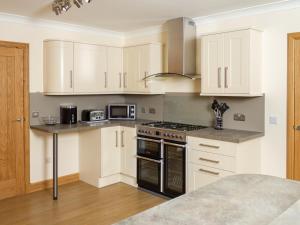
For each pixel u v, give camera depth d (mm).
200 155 3438
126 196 3967
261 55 3459
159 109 4633
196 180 3492
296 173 3307
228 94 3426
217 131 3592
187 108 4242
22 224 3150
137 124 4184
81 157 4629
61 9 2881
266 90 3469
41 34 4145
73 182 4574
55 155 3787
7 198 3908
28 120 4082
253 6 3412
